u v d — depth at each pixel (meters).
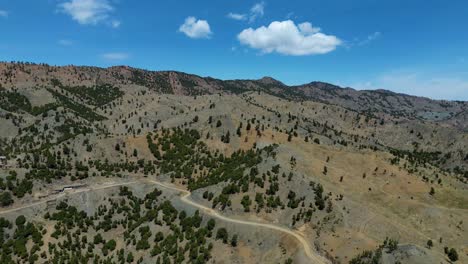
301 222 183.50
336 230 177.50
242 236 177.38
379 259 149.62
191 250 176.12
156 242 191.75
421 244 179.88
